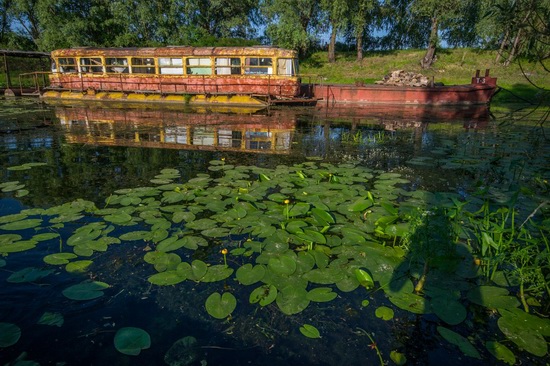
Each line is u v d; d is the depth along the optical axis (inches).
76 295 65.3
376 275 77.4
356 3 816.9
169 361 53.2
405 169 172.2
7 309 63.3
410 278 77.0
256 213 107.0
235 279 74.9
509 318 64.5
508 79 646.5
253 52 487.8
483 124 354.6
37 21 916.0
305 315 65.1
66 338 57.2
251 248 86.0
